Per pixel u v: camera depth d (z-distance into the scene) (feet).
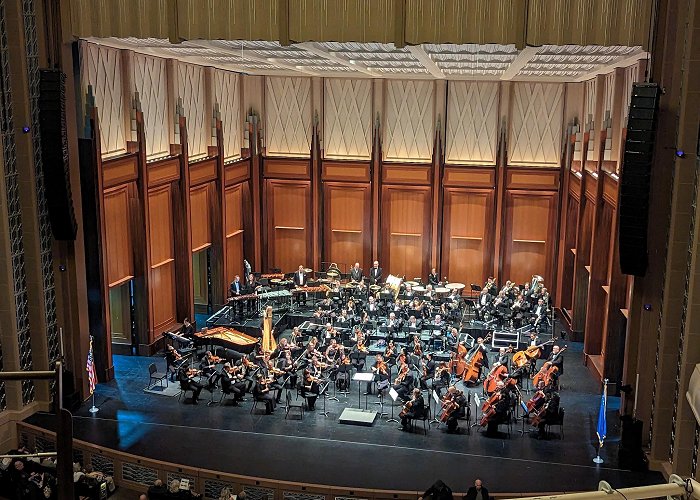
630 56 67.31
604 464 62.03
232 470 60.13
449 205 105.19
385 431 67.87
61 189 65.21
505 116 101.04
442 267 107.04
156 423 68.69
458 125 103.24
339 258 109.91
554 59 71.00
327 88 105.81
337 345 77.61
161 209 87.81
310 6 58.39
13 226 66.18
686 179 57.06
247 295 92.68
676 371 59.62
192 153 93.50
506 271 105.09
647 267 60.70
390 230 107.65
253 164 106.93
